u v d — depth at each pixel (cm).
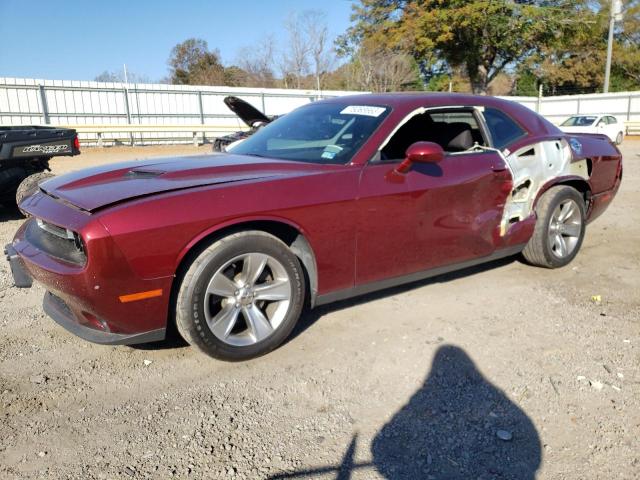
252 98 2683
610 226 669
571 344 335
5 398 276
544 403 270
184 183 296
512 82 4856
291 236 326
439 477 219
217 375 300
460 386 287
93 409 268
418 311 386
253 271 302
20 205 335
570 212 473
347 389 285
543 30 2822
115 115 2406
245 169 326
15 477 219
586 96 3350
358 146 351
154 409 267
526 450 236
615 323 367
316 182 320
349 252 336
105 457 232
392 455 233
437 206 369
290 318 319
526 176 429
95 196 284
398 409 266
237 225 299
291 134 400
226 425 254
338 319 372
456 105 404
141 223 265
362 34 3294
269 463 227
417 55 3080
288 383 290
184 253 277
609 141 539
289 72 3819
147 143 2366
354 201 329
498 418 258
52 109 2266
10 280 462
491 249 417
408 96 397
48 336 349
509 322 368
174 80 4831
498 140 421
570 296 418
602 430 249
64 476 220
